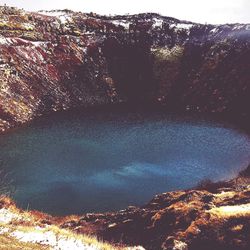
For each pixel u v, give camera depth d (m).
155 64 108.56
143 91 103.56
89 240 20.52
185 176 51.78
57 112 86.94
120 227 27.42
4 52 89.12
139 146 64.44
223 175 51.62
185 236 21.00
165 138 69.12
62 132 71.31
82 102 94.62
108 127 75.81
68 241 19.73
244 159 58.00
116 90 102.31
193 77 101.81
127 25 118.75
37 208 41.34
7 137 67.12
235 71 95.44
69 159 57.22
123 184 48.78
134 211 31.77
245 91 89.12
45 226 23.56
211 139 68.50
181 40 113.56
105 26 116.06
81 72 101.25
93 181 49.47
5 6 103.00
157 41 114.38
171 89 102.25
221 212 22.30
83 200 43.94
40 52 97.56
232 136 70.44
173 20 126.75
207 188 44.66
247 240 19.84
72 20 113.88
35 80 90.12
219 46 104.62
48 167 53.62
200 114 88.19
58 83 94.62
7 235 19.14
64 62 100.06
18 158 56.66
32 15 106.62
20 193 44.84
